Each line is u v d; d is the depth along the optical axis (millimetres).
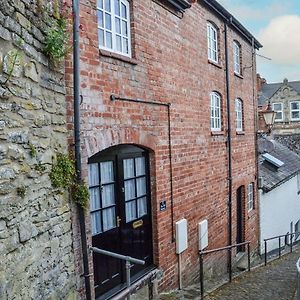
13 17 3588
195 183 8461
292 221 17406
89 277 5176
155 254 7082
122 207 6453
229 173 10398
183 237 7750
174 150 7605
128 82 6199
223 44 10484
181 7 7719
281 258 12523
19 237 3635
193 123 8414
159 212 7113
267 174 14773
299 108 39438
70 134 5012
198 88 8734
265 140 15797
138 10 6535
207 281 8703
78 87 4977
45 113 4344
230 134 10555
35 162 4039
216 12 9773
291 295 7773
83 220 5078
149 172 7055
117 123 5926
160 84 7129
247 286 8438
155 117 6977
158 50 7082
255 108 13281
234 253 10891
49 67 4480
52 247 4406
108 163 6191
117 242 6344
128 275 5082
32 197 3951
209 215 9141
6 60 3443
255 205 13109
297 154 21219
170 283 7387
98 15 5773
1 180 3336
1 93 3367
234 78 11305
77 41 4938
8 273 3398
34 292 3924
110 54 5730
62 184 4652
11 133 3543
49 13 4473
